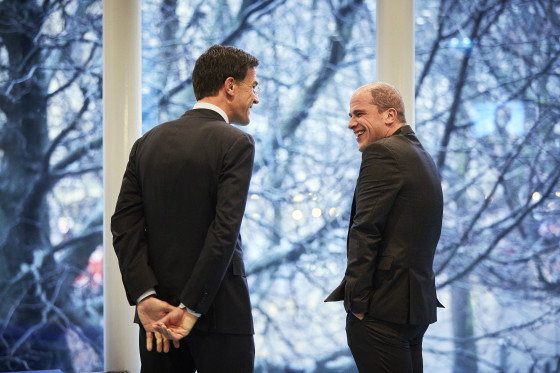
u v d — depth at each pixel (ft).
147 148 7.61
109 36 13.12
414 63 13.14
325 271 14.14
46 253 14.19
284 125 14.25
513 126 14.14
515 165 14.08
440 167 14.16
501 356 13.92
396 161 8.27
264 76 14.29
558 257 13.94
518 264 13.98
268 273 14.12
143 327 7.74
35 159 14.25
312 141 14.25
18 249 14.16
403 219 8.29
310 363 14.08
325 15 14.35
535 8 14.19
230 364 7.54
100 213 14.19
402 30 12.92
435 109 14.23
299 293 14.11
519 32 14.20
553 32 14.16
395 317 8.18
